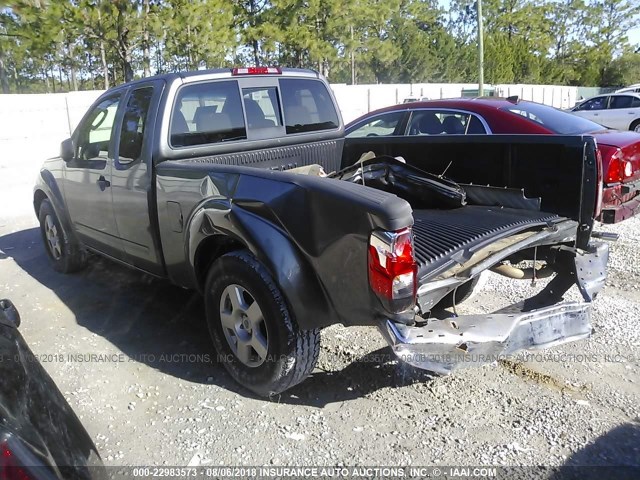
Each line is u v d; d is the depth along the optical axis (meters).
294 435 3.18
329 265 3.05
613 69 64.44
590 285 3.83
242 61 33.19
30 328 4.59
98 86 44.22
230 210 3.44
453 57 45.28
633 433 3.12
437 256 3.17
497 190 4.30
